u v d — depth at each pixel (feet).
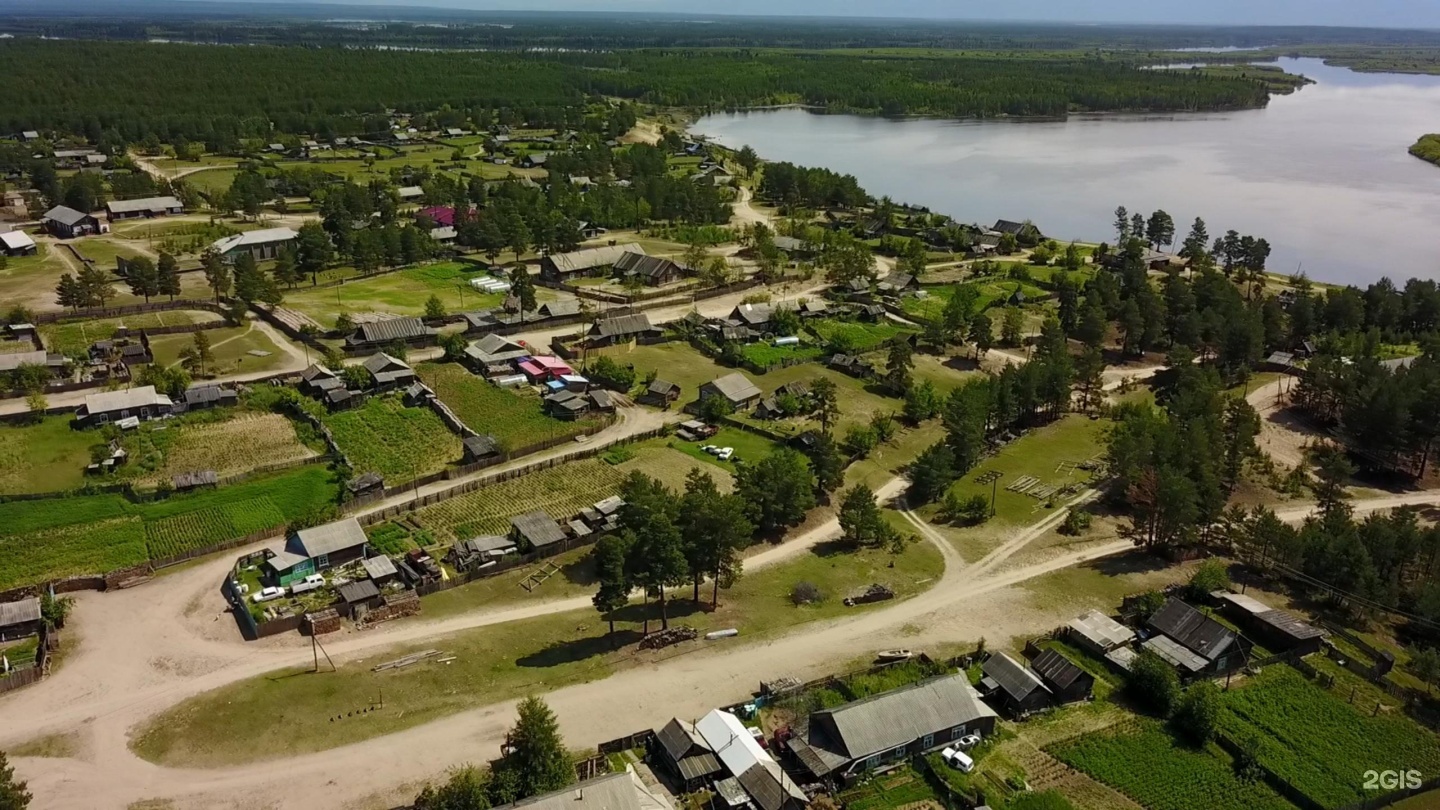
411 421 491.31
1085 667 312.91
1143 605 338.75
